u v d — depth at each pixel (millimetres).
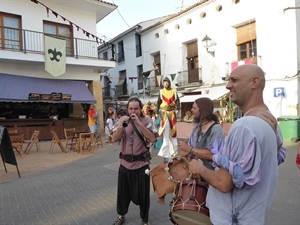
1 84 15523
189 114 19969
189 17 22328
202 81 21297
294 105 15828
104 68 19531
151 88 25672
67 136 13961
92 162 9820
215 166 2035
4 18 15914
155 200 5480
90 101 18422
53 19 17641
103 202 5547
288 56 15945
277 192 5609
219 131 3154
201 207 2246
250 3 17719
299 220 4281
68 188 6648
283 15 16016
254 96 1871
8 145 8000
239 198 1793
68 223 4602
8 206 5527
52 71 16453
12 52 15195
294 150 10594
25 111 18234
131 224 4402
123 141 4168
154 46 26328
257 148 1709
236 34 19125
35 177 7902
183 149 3070
